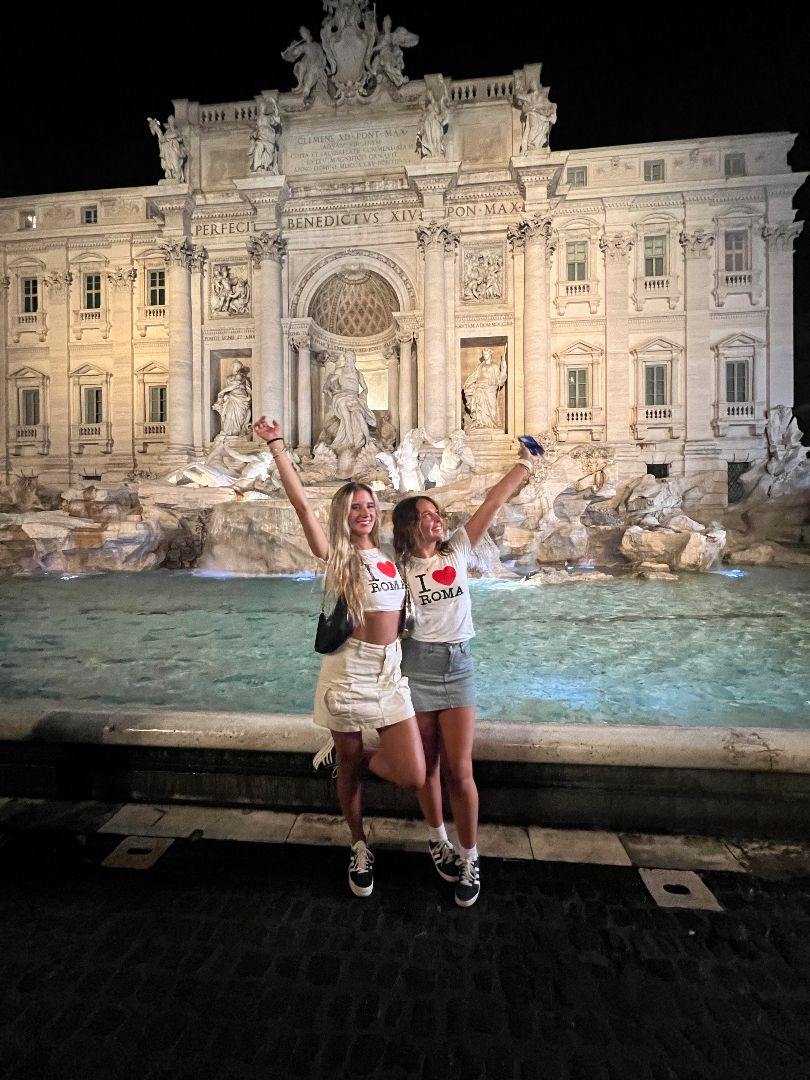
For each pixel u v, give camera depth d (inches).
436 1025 101.4
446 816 167.2
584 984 110.0
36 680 284.5
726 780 157.8
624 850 151.6
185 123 1236.5
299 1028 100.8
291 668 303.9
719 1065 94.7
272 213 1186.0
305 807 169.9
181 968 113.7
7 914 128.6
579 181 1202.6
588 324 1207.6
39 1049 96.9
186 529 844.0
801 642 355.9
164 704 251.4
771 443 1147.3
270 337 1195.9
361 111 1181.1
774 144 1143.6
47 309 1338.6
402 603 135.5
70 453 1334.9
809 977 111.5
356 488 133.6
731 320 1175.6
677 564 749.3
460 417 1197.1
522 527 783.1
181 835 157.6
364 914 128.6
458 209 1176.2
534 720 229.5
